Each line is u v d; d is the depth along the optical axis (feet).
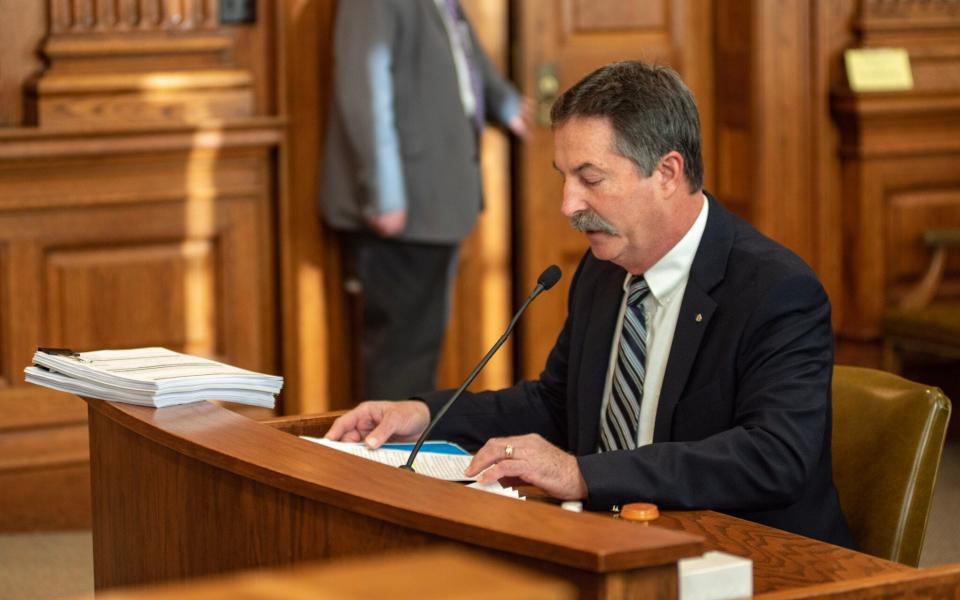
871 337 42.09
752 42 40.63
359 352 37.32
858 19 41.50
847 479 18.22
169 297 34.81
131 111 33.88
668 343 18.10
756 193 41.22
